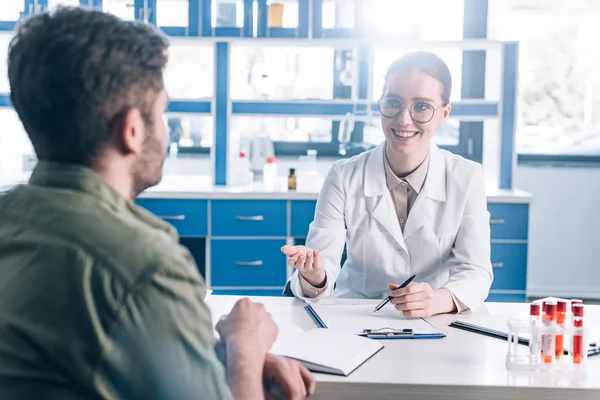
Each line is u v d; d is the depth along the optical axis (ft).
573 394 4.13
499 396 4.16
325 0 13.51
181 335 2.61
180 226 12.03
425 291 5.63
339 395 4.18
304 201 12.00
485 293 6.19
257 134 14.20
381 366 4.46
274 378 4.03
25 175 13.29
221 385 2.76
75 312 2.55
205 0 12.80
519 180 15.10
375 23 12.76
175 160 14.58
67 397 2.57
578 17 14.82
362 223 6.99
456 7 14.38
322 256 6.18
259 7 12.81
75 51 2.78
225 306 5.83
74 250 2.64
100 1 13.05
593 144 15.07
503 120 12.71
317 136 15.11
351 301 6.17
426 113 6.55
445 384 4.15
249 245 12.09
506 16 14.90
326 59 14.44
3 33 12.98
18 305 2.60
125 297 2.56
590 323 5.61
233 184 13.09
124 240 2.67
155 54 2.93
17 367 2.57
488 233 6.89
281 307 5.93
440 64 6.64
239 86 13.73
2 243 2.78
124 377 2.54
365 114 12.94
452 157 7.12
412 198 6.95
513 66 12.59
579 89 15.01
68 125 2.86
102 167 2.96
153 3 12.84
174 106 12.88
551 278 15.23
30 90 2.84
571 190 15.05
